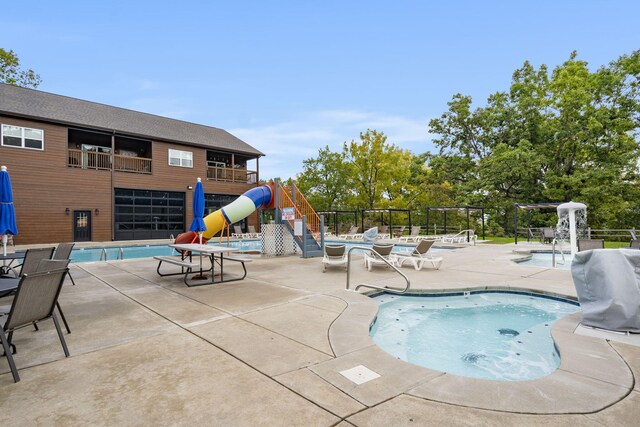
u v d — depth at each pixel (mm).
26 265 4980
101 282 7012
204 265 9516
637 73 23562
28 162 17266
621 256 3785
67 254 6883
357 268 8961
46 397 2441
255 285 6656
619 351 3203
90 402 2369
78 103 22109
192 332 3877
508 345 4246
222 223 12305
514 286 6496
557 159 26812
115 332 3885
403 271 8375
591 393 2449
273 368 2906
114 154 19984
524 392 2471
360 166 29422
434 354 3975
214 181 24344
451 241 17781
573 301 5773
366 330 3916
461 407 2275
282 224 12414
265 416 2180
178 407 2299
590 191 22359
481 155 31875
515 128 28484
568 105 24266
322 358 3113
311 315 4535
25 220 17109
